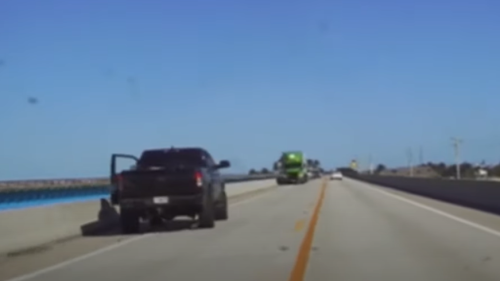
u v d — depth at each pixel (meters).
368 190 59.78
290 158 93.38
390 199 42.00
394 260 14.75
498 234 19.80
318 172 163.25
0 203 34.56
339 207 34.16
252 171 125.81
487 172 83.75
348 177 152.62
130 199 22.67
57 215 21.28
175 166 25.28
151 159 25.47
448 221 24.42
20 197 36.06
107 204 26.19
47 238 20.11
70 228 22.00
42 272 14.36
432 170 116.06
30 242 18.98
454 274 12.84
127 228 22.98
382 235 19.97
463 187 37.09
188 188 22.61
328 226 23.22
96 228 24.36
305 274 12.95
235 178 68.56
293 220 26.28
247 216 28.98
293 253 16.14
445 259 14.80
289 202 40.44
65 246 19.19
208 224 23.39
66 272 14.29
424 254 15.64
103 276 13.57
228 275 13.11
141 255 16.66
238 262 14.84
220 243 18.73
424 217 26.55
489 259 14.73
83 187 44.56
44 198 38.69
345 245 17.59
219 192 26.44
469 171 86.06
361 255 15.61
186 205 22.61
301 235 20.34
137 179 22.70
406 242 18.11
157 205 22.58
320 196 47.78
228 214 30.48
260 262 14.74
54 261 16.09
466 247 16.84
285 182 93.06
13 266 15.37
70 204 22.47
